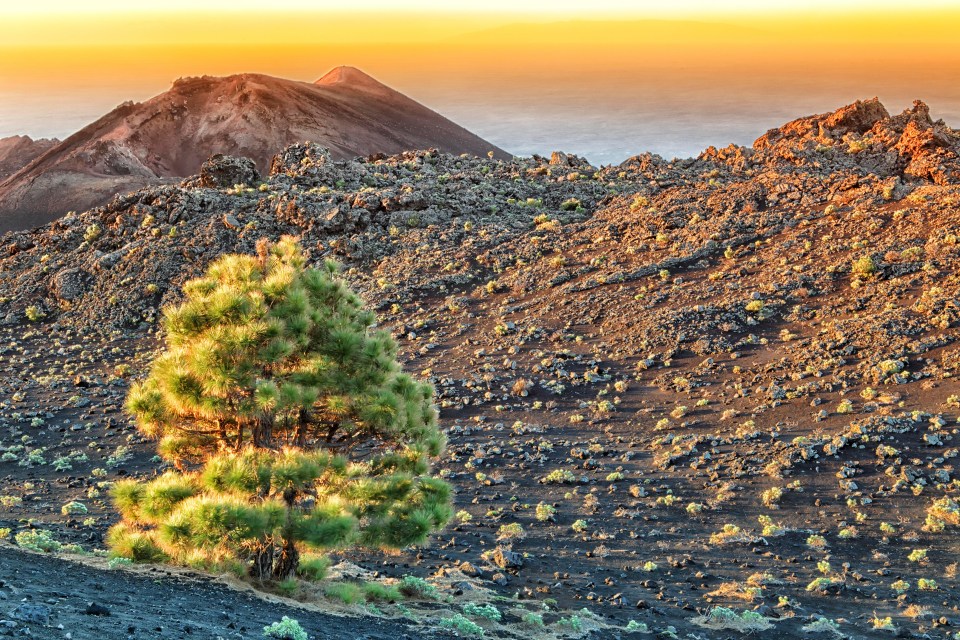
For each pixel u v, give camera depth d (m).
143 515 14.78
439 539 22.84
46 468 31.22
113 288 52.41
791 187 50.94
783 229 45.81
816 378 30.36
